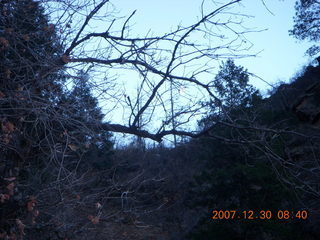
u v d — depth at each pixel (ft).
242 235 35.32
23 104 19.22
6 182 21.01
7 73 19.49
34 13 22.34
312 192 21.43
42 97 20.42
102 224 29.45
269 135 24.52
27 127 21.38
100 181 26.76
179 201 46.52
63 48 22.21
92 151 27.81
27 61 20.25
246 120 20.62
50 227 22.86
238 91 23.85
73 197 23.80
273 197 35.04
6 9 21.33
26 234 22.16
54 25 21.67
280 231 34.09
